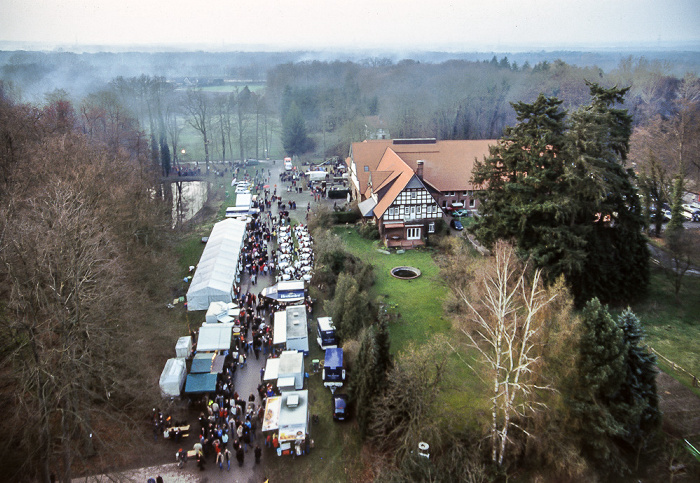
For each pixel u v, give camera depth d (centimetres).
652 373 3092
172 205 8638
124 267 4031
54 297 2842
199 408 3597
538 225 4444
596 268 4431
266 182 10269
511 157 4681
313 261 5812
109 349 3262
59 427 3334
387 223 6506
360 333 3991
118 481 2972
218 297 4809
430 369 3591
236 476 3083
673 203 5703
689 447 3114
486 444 3130
